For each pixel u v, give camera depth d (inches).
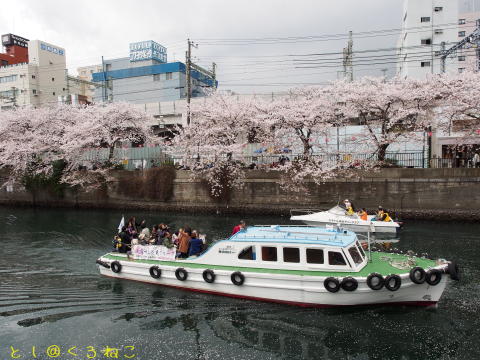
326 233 434.0
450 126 921.5
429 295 390.9
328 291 386.6
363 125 1043.9
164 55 2453.2
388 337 349.1
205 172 1029.8
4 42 2608.3
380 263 422.0
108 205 1135.0
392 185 881.5
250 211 982.4
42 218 1003.3
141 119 1256.2
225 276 429.4
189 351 334.6
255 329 367.6
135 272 491.2
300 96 1079.0
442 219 843.4
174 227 828.0
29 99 2303.2
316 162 932.0
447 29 1857.8
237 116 1027.3
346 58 1300.4
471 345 333.4
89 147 1182.3
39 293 456.8
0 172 1280.8
